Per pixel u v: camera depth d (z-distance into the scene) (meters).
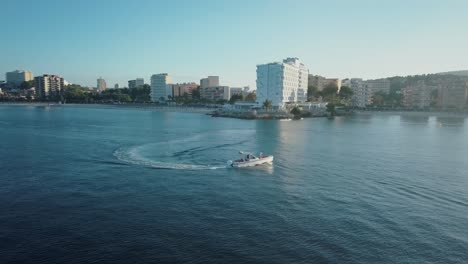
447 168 77.69
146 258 36.31
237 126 175.62
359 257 37.06
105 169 72.06
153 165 76.38
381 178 68.12
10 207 49.66
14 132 133.12
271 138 126.88
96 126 164.00
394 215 48.66
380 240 40.94
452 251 38.81
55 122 182.75
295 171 73.44
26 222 44.69
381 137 134.00
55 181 62.69
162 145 104.88
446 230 44.06
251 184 62.97
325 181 65.62
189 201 53.12
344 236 41.81
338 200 54.62
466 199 55.88
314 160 85.44
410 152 98.94
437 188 61.66
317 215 48.19
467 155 94.81
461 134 147.00
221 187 60.75
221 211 49.22
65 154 87.75
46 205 50.62
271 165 79.06
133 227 43.56
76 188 58.69
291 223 45.31
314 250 38.34
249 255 37.09
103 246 38.72
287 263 35.66
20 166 74.00
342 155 92.88
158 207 50.41
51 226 43.59
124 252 37.50
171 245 39.09
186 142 112.38
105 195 55.31
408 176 69.88
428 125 195.12
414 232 43.31
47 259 35.91
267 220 46.19
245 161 77.31
